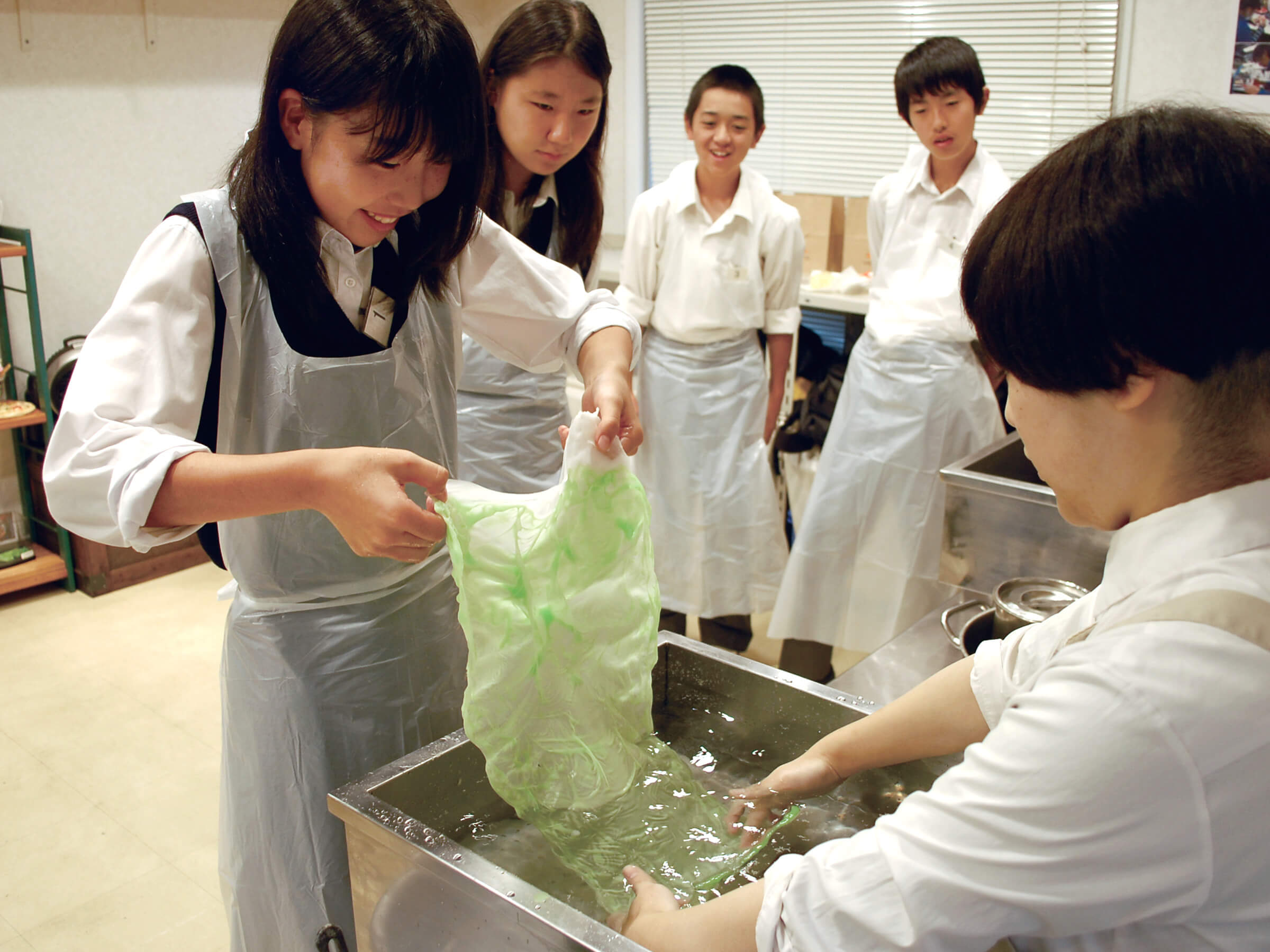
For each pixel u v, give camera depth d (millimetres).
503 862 1036
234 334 1061
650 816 1044
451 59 937
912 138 3576
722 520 2869
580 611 1019
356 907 1006
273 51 974
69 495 949
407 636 1245
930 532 2641
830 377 3348
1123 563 645
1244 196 521
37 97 3068
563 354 1407
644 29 4012
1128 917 602
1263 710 552
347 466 904
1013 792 599
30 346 3258
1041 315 575
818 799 1127
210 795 2266
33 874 2014
